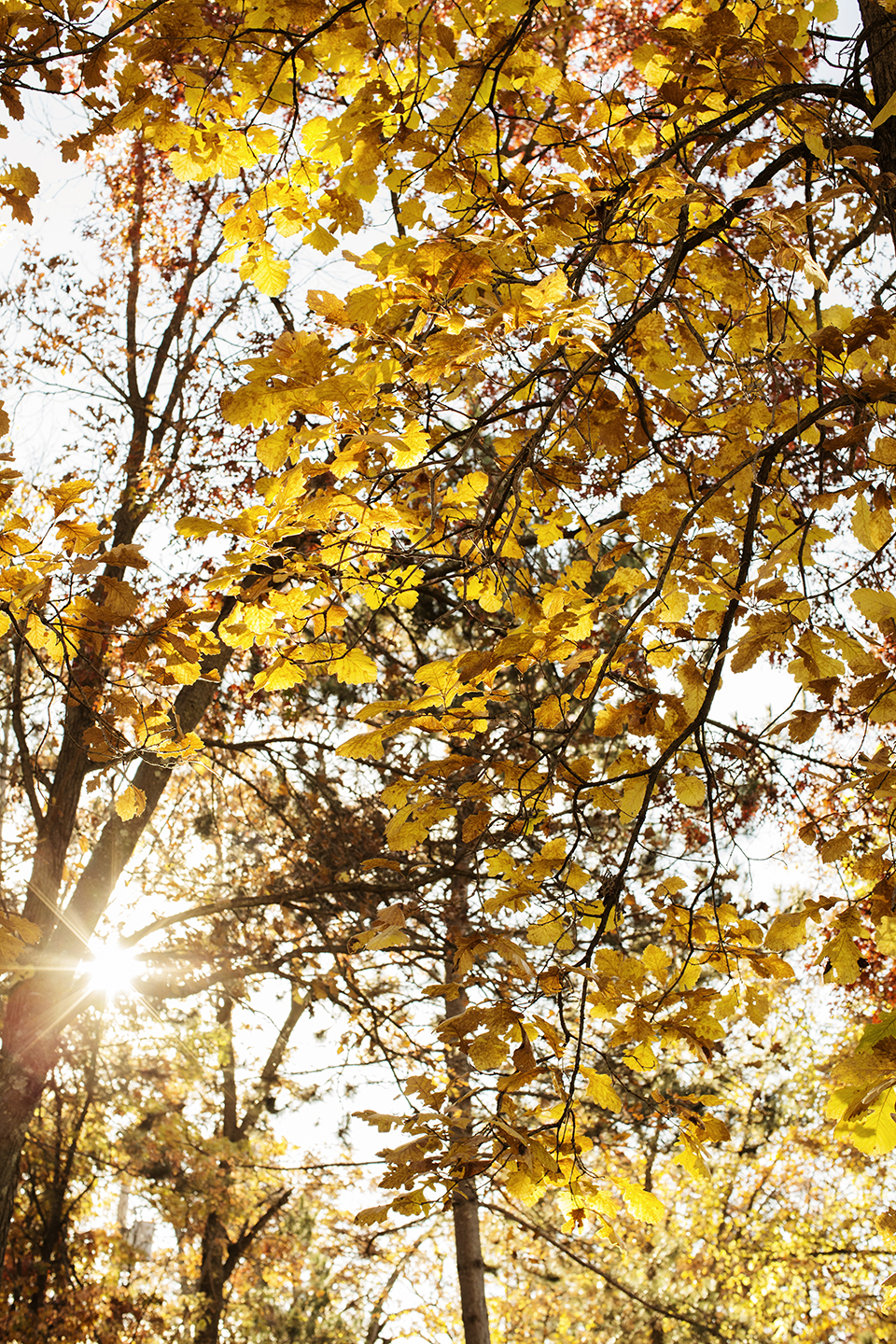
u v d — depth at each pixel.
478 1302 8.96
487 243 2.18
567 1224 2.20
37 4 2.88
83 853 10.83
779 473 2.78
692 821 5.48
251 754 9.33
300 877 9.41
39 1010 7.36
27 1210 12.93
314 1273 14.84
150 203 9.77
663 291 2.43
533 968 1.88
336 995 8.66
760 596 2.21
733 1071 13.00
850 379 2.56
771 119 3.24
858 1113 1.70
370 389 1.99
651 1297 11.85
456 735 2.19
